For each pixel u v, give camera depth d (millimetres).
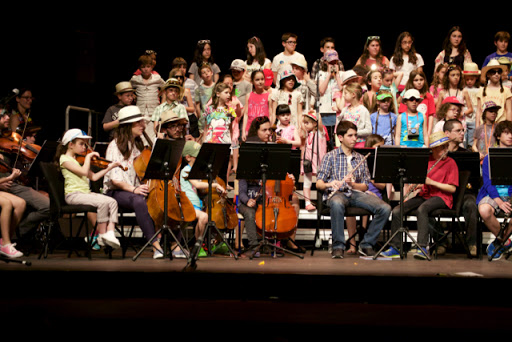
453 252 6531
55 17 9078
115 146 5676
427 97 7281
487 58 8461
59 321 4234
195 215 5598
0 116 5910
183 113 7176
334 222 5656
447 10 9516
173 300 4301
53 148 5789
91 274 4395
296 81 7223
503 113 7426
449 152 6023
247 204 5824
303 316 4191
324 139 7027
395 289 4219
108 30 9508
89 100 9359
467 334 4039
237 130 7492
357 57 9789
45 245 5496
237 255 5551
